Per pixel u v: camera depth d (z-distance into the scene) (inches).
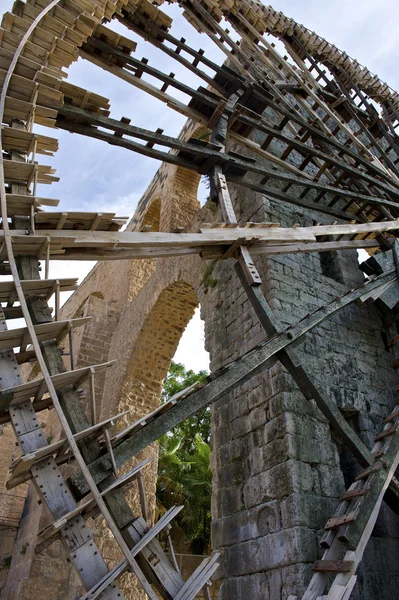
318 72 480.4
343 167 354.0
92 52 269.9
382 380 328.5
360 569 240.5
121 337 652.1
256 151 341.4
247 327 327.9
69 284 180.1
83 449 160.9
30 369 739.4
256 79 379.2
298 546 224.7
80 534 140.4
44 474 147.6
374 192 402.9
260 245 259.9
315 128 363.3
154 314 568.4
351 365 318.3
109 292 795.4
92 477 151.7
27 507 566.3
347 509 211.3
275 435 265.4
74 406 165.2
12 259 166.6
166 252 230.4
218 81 332.5
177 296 548.7
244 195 394.6
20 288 162.6
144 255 221.3
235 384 205.8
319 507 242.8
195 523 815.1
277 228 264.2
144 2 289.6
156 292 558.6
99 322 703.1
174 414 182.7
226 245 250.5
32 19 225.1
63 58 228.7
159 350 591.8
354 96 519.5
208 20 362.9
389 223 344.8
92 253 205.9
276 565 233.3
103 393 638.5
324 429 272.8
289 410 265.7
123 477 154.4
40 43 223.5
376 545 253.6
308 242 289.1
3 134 197.5
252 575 247.8
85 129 245.1
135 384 587.2
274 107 342.3
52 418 616.4
